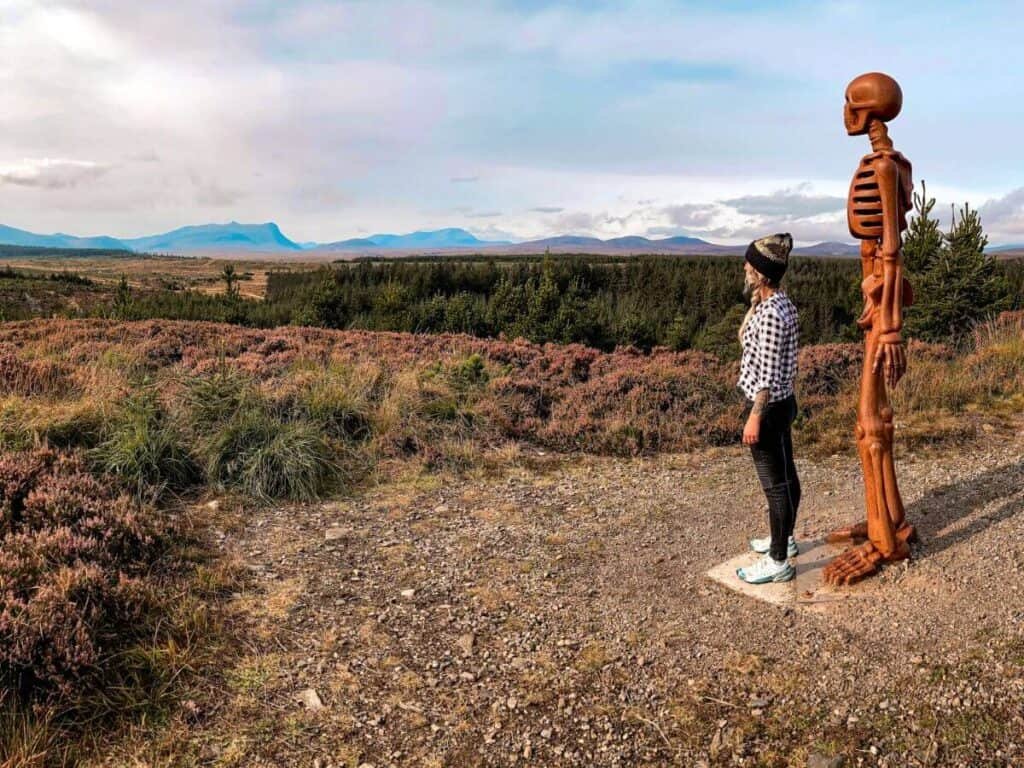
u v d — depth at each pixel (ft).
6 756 8.57
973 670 9.69
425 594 13.75
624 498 19.40
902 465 19.90
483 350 37.91
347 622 12.59
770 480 12.54
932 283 48.19
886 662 10.24
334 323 91.40
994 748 8.25
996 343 34.27
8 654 9.66
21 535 13.24
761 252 11.62
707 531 16.49
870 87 11.51
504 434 25.45
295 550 15.85
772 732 9.13
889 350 12.10
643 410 27.20
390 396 26.78
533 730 9.59
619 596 13.38
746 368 12.14
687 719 9.57
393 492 20.10
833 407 27.25
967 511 14.73
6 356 25.85
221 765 8.91
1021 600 11.14
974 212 47.34
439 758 9.10
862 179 11.96
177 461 19.31
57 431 19.65
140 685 10.31
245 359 32.48
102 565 13.19
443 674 10.97
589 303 76.07
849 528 14.32
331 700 10.30
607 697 10.19
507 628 12.35
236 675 10.83
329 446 22.20
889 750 8.50
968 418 24.13
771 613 12.07
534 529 17.21
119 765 8.82
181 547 15.26
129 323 40.50
